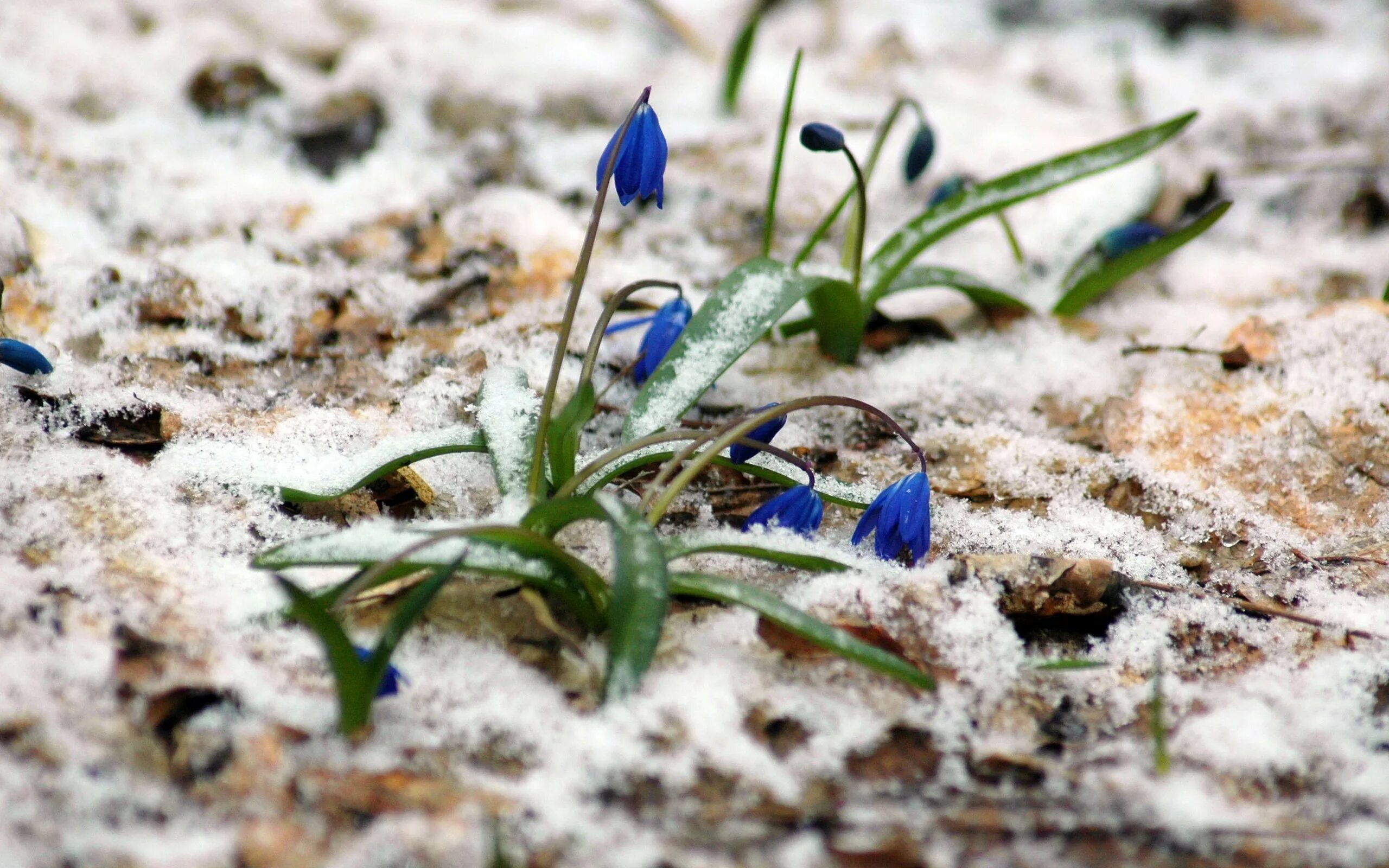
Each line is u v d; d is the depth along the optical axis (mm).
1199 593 590
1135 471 619
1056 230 715
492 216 696
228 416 613
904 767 552
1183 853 536
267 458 598
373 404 625
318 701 551
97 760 536
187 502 587
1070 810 542
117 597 563
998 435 630
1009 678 569
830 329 648
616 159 570
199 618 562
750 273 610
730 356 597
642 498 567
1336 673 574
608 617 565
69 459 592
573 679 561
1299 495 614
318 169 721
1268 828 541
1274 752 557
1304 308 679
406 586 571
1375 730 563
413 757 544
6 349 602
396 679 550
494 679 559
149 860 524
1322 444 623
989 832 538
